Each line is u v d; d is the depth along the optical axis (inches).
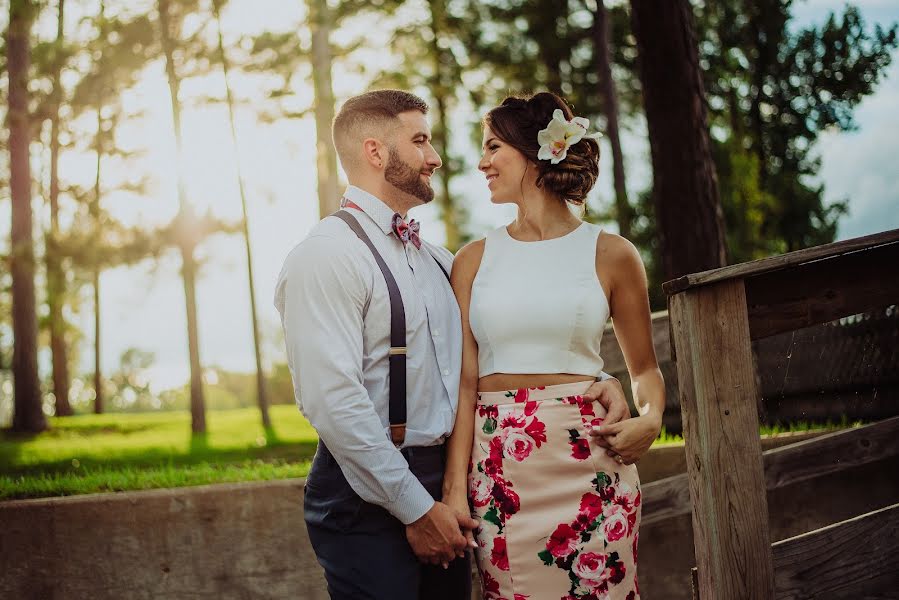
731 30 671.8
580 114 694.5
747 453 89.4
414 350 97.1
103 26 546.3
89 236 581.0
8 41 612.1
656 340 189.2
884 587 96.6
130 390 1195.3
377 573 93.4
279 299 98.8
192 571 152.6
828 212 581.9
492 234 105.2
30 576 150.4
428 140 105.3
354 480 91.6
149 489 168.2
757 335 92.5
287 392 1108.5
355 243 96.4
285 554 154.3
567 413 95.2
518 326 97.3
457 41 690.2
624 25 720.3
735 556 88.0
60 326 737.0
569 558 93.3
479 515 97.0
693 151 263.9
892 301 95.3
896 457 158.2
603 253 100.3
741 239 452.4
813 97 656.4
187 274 553.9
